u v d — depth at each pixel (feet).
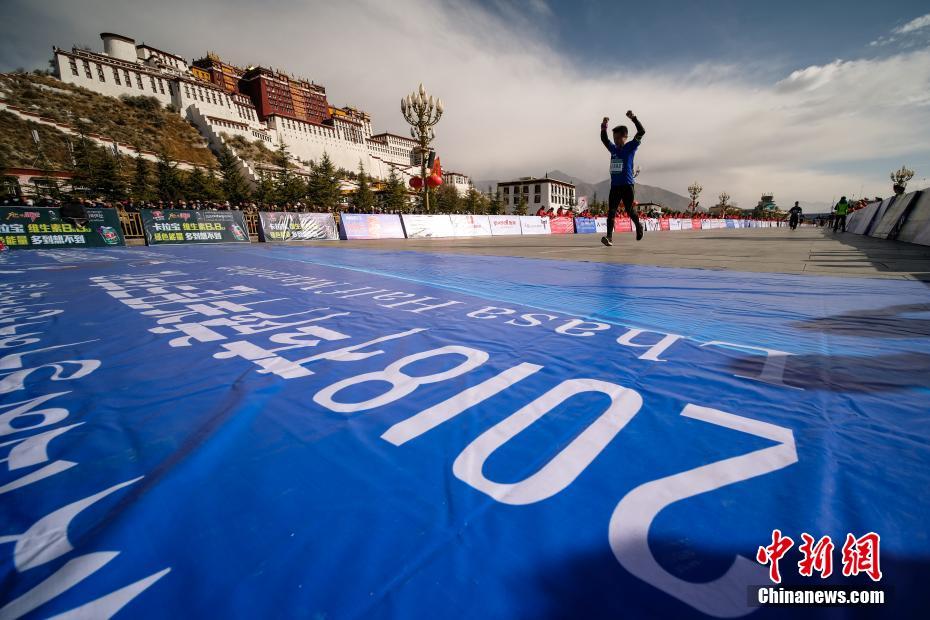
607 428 2.99
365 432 3.06
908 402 3.29
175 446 2.95
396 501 2.28
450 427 3.10
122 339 5.95
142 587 1.79
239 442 2.96
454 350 5.03
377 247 29.17
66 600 1.73
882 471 2.37
